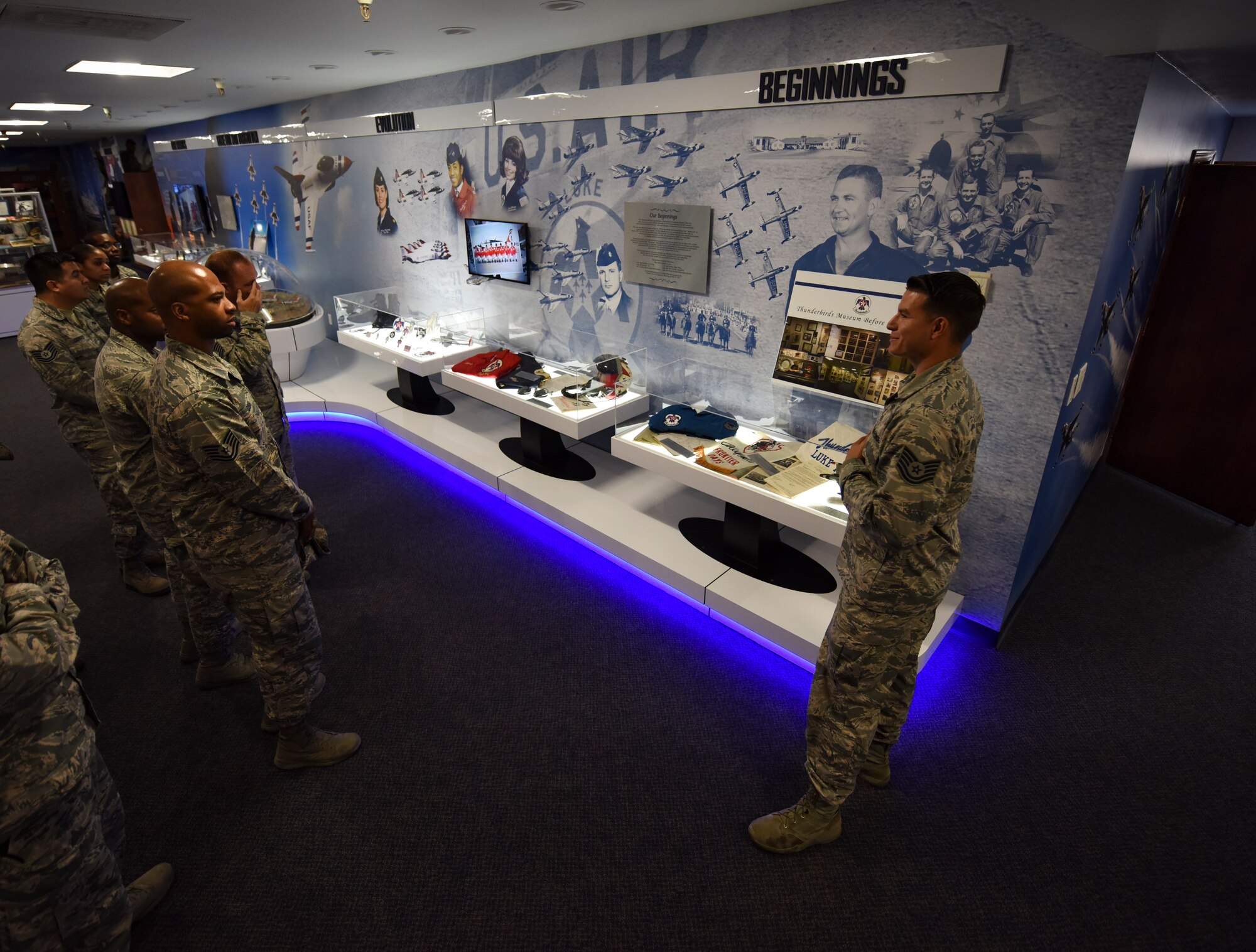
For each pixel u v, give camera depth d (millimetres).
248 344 2943
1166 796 2295
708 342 3660
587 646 2990
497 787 2301
